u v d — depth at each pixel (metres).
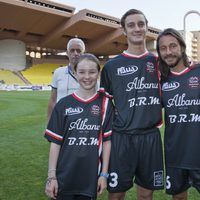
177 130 2.98
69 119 2.76
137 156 3.02
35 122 11.39
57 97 4.42
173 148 3.01
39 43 49.59
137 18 3.02
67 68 4.38
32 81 49.22
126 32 3.12
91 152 2.73
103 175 2.76
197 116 2.92
